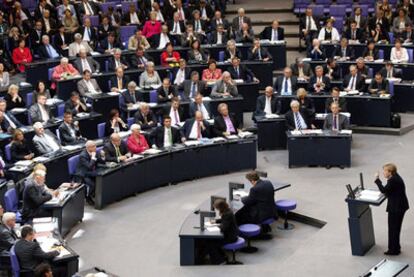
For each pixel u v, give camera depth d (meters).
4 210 17.88
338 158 22.08
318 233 17.14
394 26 30.25
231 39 29.72
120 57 28.05
